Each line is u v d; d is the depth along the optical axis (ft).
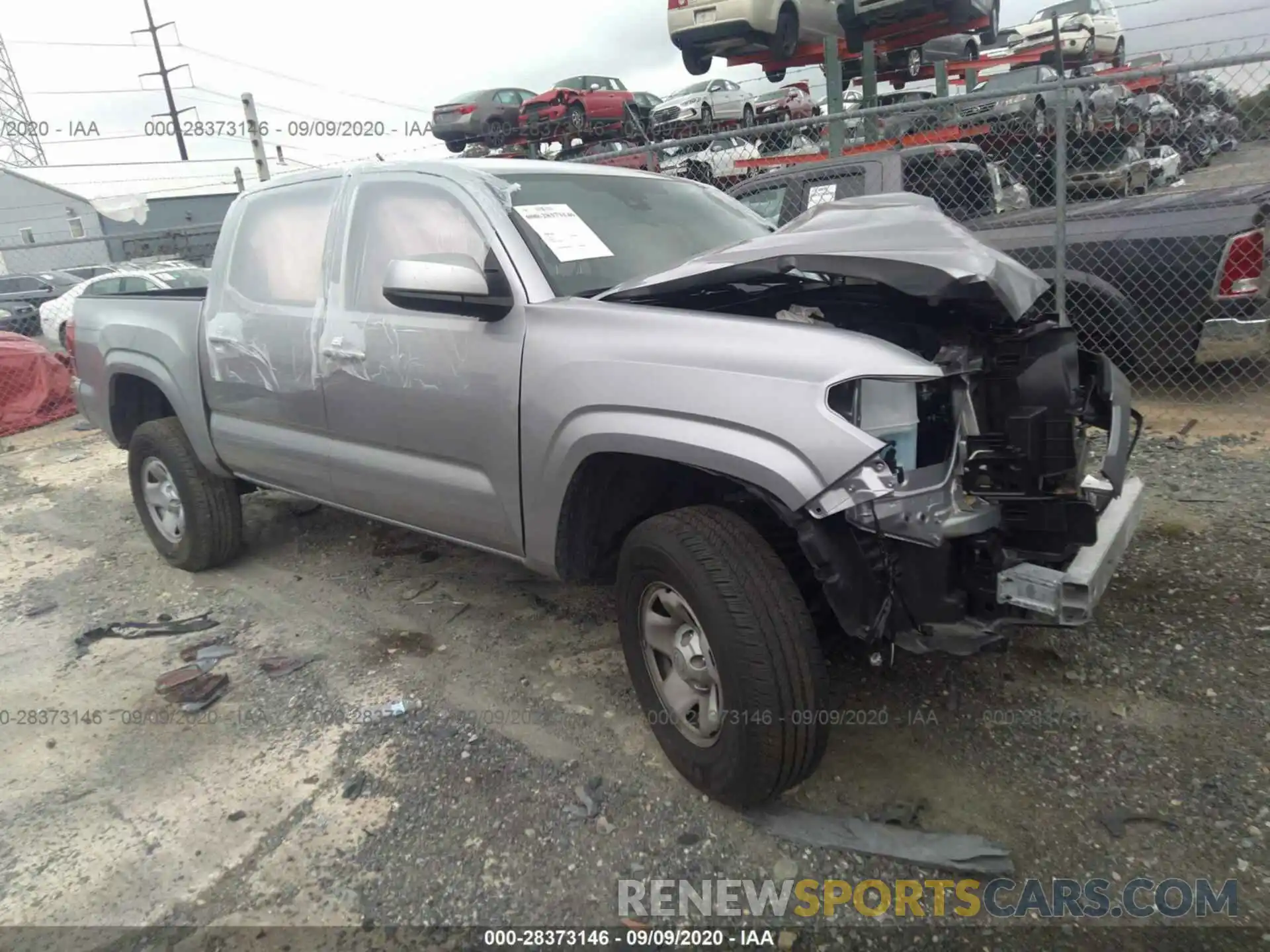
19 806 9.36
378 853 8.38
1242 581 12.09
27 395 30.60
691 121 46.21
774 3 36.83
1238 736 9.14
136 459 15.57
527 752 9.74
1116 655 10.73
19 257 92.27
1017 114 25.35
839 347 7.62
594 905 7.65
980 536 7.79
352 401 11.53
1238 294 17.79
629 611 9.11
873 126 32.63
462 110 48.93
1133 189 31.65
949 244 8.29
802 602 7.84
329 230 12.16
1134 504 9.14
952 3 36.04
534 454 9.44
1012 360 8.16
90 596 14.99
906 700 10.18
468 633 12.57
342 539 16.61
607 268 10.62
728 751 8.05
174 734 10.55
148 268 53.93
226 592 14.64
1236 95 21.45
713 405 7.83
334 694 11.20
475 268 10.25
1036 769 8.96
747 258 8.68
